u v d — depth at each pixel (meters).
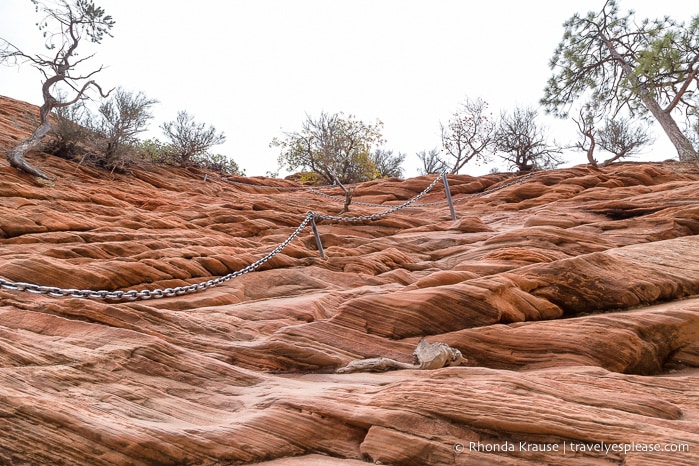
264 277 8.96
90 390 3.85
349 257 10.05
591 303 6.73
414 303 6.03
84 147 17.67
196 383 4.26
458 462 3.29
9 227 9.49
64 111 17.38
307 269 9.52
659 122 23.53
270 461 3.42
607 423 3.35
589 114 25.31
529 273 6.96
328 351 5.47
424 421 3.55
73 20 15.93
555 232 9.91
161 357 4.39
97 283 7.60
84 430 3.28
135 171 18.08
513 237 10.07
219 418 3.79
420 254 11.15
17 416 3.30
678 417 3.76
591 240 9.78
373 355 5.50
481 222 13.05
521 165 25.62
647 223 10.85
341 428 3.66
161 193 16.55
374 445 3.45
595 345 5.25
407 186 20.98
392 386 4.04
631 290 6.74
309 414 3.72
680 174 18.59
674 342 5.60
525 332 5.55
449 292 6.11
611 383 4.37
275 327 6.38
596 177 17.75
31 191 11.73
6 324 4.95
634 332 5.39
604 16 26.62
